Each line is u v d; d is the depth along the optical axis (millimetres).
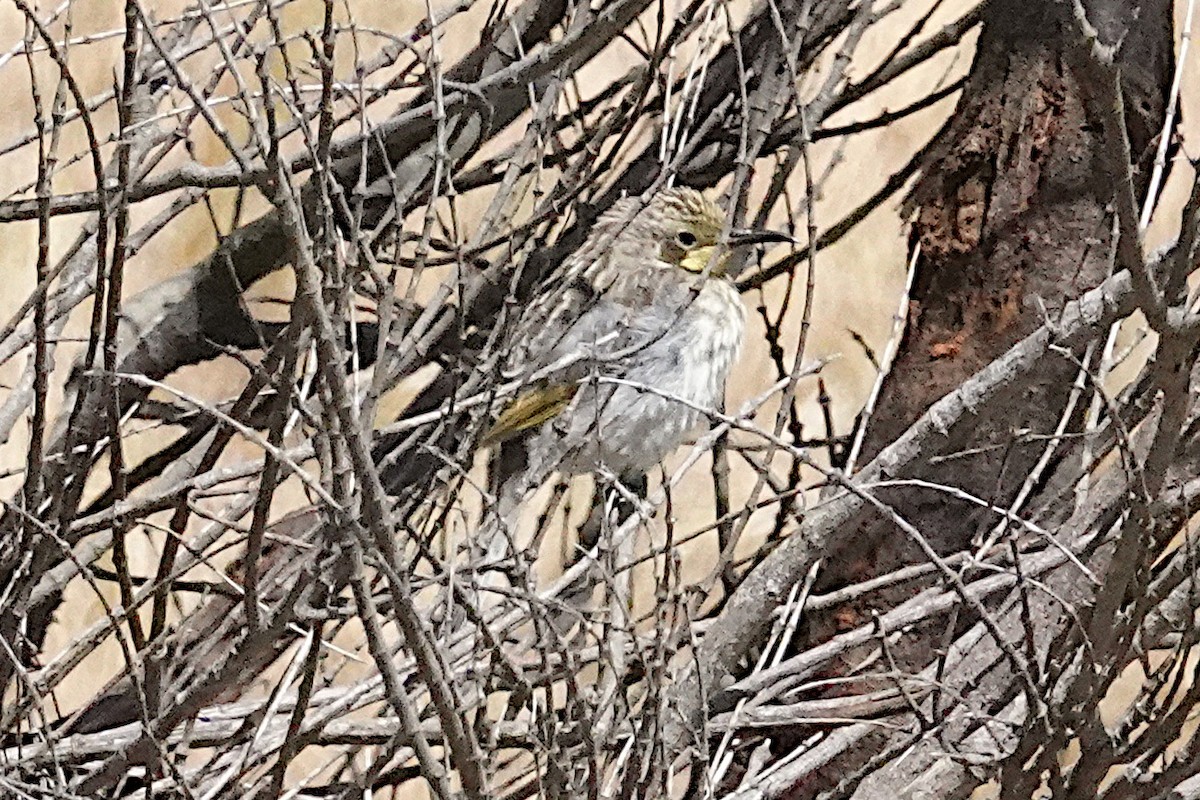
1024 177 5883
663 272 6812
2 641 3754
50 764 4355
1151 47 5707
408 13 7266
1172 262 3244
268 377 3654
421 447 3875
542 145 4367
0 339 4184
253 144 4480
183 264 7508
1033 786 3562
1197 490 3771
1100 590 3488
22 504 4035
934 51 6906
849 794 4750
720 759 4629
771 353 6156
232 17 4734
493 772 3414
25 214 4582
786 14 6055
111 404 3781
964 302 5980
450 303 5008
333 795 4770
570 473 4422
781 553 4160
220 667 3674
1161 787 3496
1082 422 5156
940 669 4410
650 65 4719
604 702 3818
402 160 5426
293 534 5219
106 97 4633
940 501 5539
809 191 4117
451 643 3799
